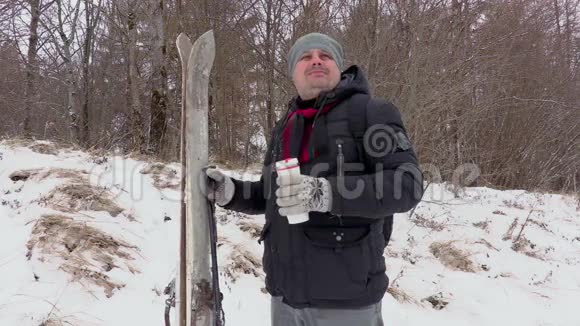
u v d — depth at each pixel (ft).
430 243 19.61
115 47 53.52
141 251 12.94
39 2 38.75
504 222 23.48
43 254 11.36
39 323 9.11
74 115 39.42
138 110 27.14
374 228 5.19
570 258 20.45
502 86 37.88
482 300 15.42
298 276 5.22
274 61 35.68
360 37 28.50
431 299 15.06
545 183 39.45
